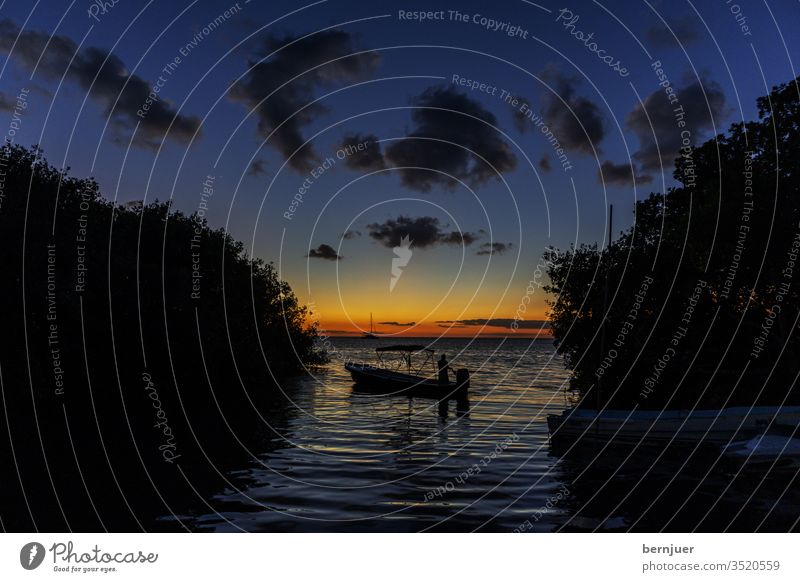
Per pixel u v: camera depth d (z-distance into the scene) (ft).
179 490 44.70
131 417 78.95
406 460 56.75
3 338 72.54
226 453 59.31
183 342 101.14
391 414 92.07
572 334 90.43
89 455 56.03
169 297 97.04
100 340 87.56
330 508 40.52
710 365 85.05
